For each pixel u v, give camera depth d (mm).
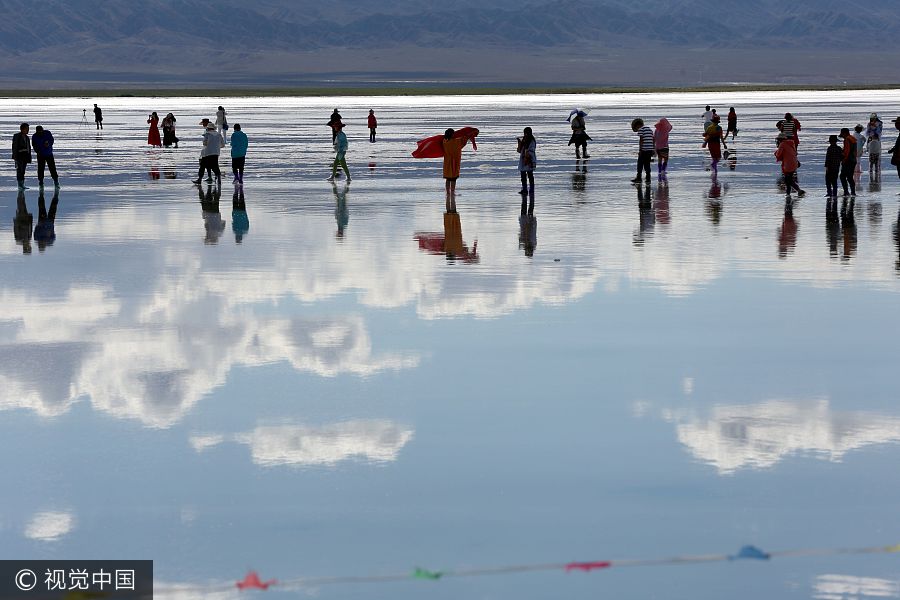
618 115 105000
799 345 15180
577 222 28422
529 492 9992
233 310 17516
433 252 23359
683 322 16594
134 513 9602
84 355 14773
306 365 14250
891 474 10367
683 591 8180
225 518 9477
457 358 14562
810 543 8938
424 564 8633
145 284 19812
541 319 16828
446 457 10875
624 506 9672
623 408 12406
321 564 8648
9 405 12617
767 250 23469
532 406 12492
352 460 10828
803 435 11453
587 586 8227
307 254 23172
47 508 9711
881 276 20312
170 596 8141
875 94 195250
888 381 13406
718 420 11953
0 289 19422
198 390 13188
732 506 9656
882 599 8047
